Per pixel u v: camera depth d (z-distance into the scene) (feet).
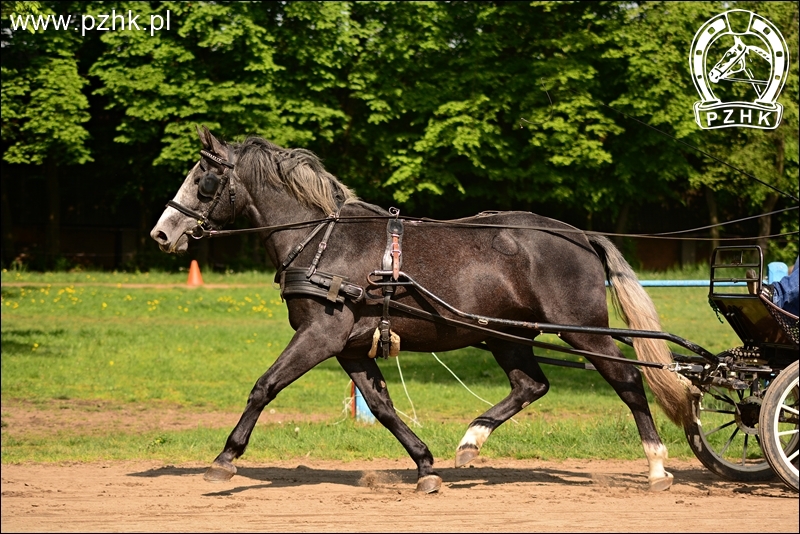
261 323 71.31
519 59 101.45
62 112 96.27
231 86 95.86
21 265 104.32
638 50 94.68
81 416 40.37
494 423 25.53
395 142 105.50
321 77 99.35
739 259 25.27
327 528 20.22
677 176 108.68
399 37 100.17
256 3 97.35
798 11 94.43
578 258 25.26
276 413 41.47
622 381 25.11
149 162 108.17
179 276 96.27
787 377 22.88
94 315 73.56
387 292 24.21
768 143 101.65
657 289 84.12
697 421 26.18
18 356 54.75
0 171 108.88
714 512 21.91
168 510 22.06
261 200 25.31
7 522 20.75
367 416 37.37
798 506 22.61
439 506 22.61
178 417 40.47
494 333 24.57
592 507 22.48
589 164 99.35
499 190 110.42
